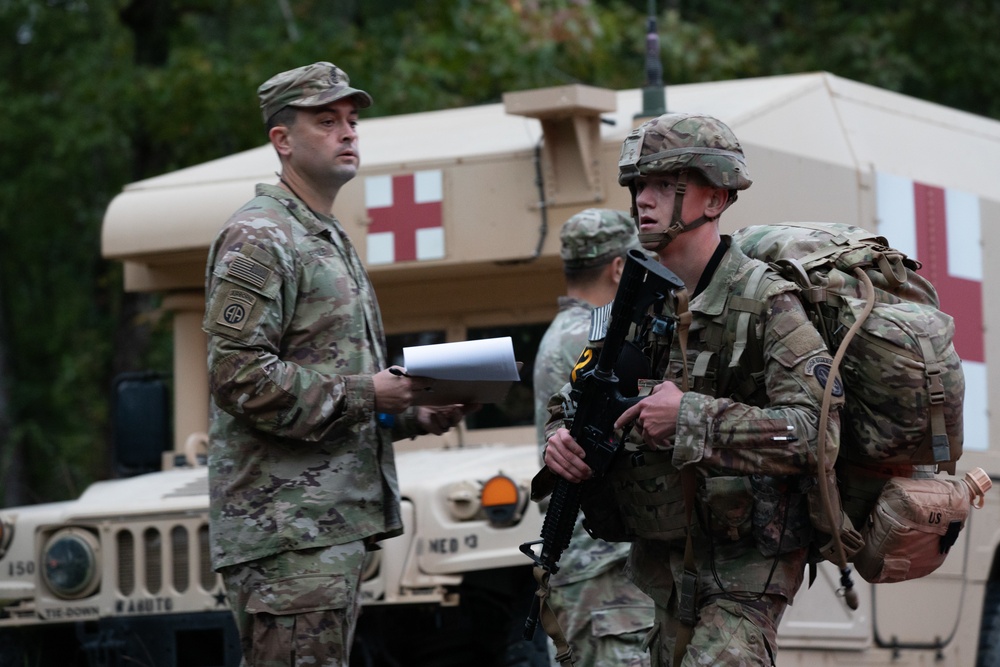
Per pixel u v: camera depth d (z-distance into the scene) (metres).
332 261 11.84
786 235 10.34
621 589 13.62
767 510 9.95
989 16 48.59
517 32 41.09
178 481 17.75
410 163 18.30
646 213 10.14
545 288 18.59
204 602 15.95
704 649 9.84
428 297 19.00
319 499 11.41
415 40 43.75
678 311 9.81
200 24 47.25
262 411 11.20
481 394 11.70
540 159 17.70
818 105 19.52
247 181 19.09
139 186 19.67
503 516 15.02
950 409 9.88
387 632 16.67
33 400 48.66
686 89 20.95
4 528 16.72
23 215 46.75
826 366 9.60
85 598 16.33
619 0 46.09
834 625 16.84
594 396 10.27
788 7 49.81
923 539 10.06
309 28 45.38
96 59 43.75
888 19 48.19
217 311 11.30
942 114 22.03
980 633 19.95
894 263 10.18
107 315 47.53
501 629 16.61
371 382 11.43
